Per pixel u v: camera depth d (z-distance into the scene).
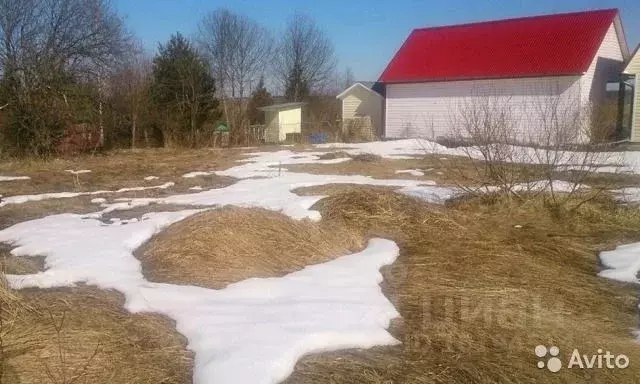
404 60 27.28
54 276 4.92
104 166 14.15
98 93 19.55
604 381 3.30
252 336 3.64
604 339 3.87
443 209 7.43
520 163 8.34
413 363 3.45
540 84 22.58
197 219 6.10
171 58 26.12
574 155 8.13
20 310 4.10
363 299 4.39
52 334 3.78
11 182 11.13
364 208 7.22
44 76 16.27
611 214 7.39
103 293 4.58
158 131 24.06
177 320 4.00
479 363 3.47
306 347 3.56
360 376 3.28
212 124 25.03
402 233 6.56
